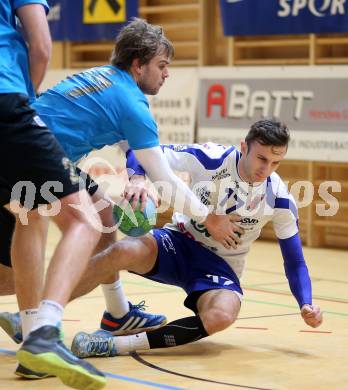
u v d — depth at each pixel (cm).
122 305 703
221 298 664
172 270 705
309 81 1603
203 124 1750
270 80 1650
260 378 584
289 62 1688
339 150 1574
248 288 1076
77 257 511
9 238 638
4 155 516
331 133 1581
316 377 591
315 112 1599
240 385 560
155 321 711
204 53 1808
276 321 827
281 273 1242
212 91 1733
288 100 1631
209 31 1817
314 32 1625
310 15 1627
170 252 705
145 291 1027
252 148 663
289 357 660
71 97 619
